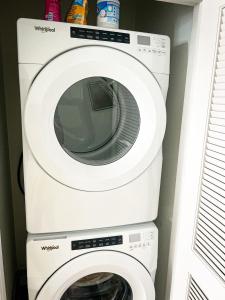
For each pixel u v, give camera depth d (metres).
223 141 0.78
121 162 1.03
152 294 1.15
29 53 0.84
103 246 1.04
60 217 0.99
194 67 0.96
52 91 0.87
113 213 1.06
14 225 1.61
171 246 1.20
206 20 0.86
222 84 0.78
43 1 1.38
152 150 1.03
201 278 0.90
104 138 1.11
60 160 0.94
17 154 1.52
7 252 1.25
